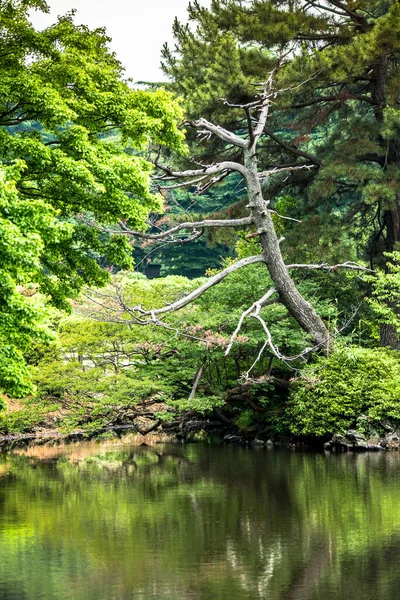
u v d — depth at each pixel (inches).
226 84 1057.5
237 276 1016.2
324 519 514.3
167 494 626.2
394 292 1011.9
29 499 609.6
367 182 1072.8
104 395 956.0
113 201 657.6
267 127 1175.0
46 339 468.4
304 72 1013.2
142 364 997.2
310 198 1161.4
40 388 927.7
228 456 885.8
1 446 1070.4
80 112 673.6
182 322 942.4
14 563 416.2
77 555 432.1
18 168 514.3
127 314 978.1
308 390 954.7
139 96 719.7
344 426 927.0
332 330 1024.2
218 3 1108.5
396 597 349.7
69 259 729.0
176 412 993.5
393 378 941.2
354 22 1085.1
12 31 647.8
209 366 1049.5
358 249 1307.8
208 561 416.2
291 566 403.9
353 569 395.9
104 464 842.8
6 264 449.4
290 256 1130.0
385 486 632.4
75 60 678.5
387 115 999.0
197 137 1128.2
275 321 1017.5
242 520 518.3
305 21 1049.5
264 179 1241.4
